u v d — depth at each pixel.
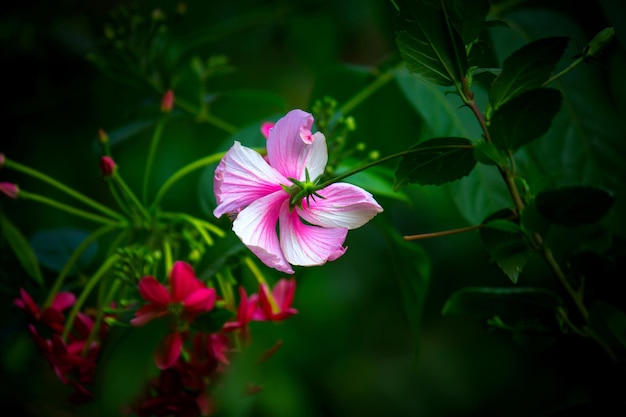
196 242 1.05
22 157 1.38
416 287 1.10
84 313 1.09
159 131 1.10
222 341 1.01
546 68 0.91
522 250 0.94
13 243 1.10
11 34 1.36
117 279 1.03
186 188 1.34
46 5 1.37
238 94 1.18
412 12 0.89
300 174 0.94
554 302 0.97
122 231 1.11
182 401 1.01
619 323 0.95
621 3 1.09
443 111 1.12
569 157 1.10
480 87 1.11
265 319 1.02
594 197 0.91
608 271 0.97
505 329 1.00
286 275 1.17
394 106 1.20
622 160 1.10
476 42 0.92
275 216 0.94
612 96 1.12
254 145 1.11
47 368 1.36
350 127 1.08
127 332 1.01
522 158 1.08
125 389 1.03
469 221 1.08
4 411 1.34
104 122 1.37
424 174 0.92
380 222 1.10
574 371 1.01
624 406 0.98
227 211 0.93
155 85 1.19
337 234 0.93
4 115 1.36
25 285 1.12
